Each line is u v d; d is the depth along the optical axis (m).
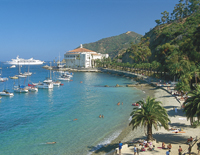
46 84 112.00
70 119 50.97
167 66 107.69
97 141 36.69
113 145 34.59
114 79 159.50
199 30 114.69
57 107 65.19
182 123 42.22
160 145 30.39
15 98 82.81
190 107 30.75
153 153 27.34
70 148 34.19
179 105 58.78
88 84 129.50
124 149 29.45
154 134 36.81
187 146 29.66
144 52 191.50
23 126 46.06
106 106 64.69
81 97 82.81
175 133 36.56
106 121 48.50
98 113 56.09
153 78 132.25
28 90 103.06
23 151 33.31
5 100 78.69
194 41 112.69
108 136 38.91
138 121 29.55
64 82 142.50
